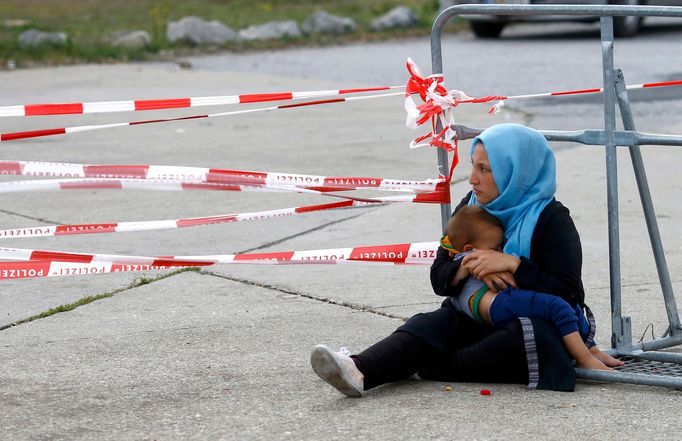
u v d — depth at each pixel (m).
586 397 9.02
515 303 9.16
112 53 41.88
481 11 10.03
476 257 9.20
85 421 8.80
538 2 43.78
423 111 10.27
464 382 9.47
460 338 9.60
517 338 9.12
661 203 17.48
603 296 12.45
